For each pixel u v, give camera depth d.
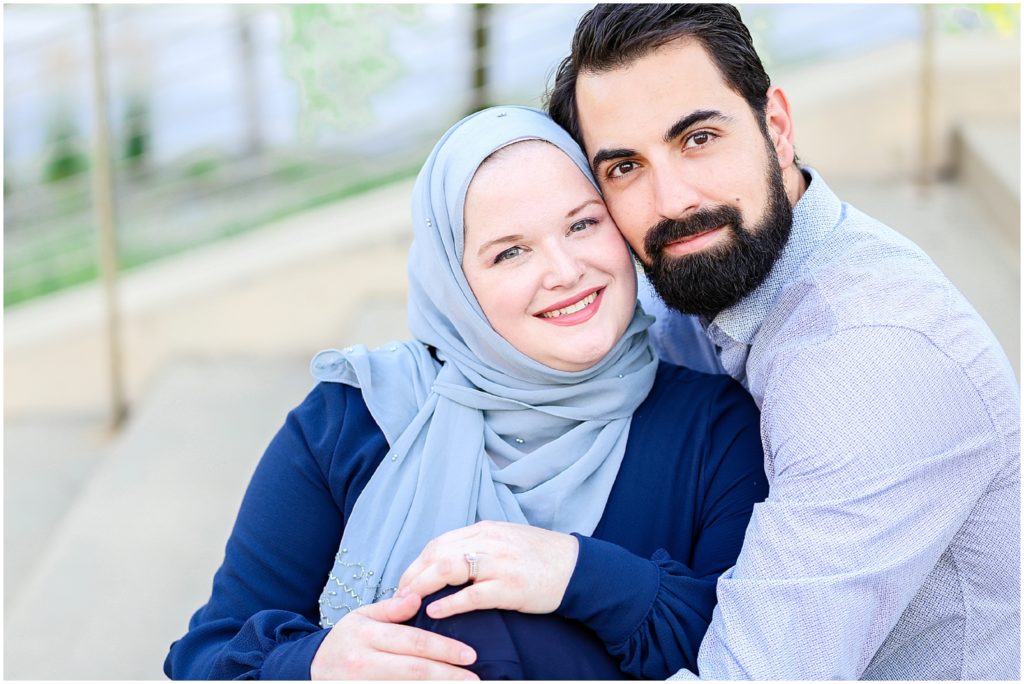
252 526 1.62
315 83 3.89
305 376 3.91
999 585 1.53
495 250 1.52
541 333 1.54
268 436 3.57
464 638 1.39
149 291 4.06
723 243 1.54
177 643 1.57
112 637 2.79
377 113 4.14
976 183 3.96
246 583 1.60
